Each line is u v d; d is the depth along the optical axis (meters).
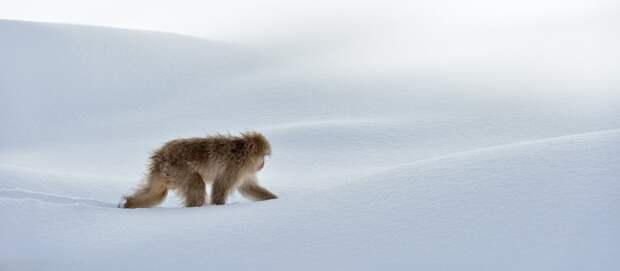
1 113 41.94
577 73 43.56
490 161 11.12
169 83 50.44
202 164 12.36
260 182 16.36
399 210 9.73
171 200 15.46
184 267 8.60
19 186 15.29
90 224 10.54
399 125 30.58
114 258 9.05
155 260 8.89
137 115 42.50
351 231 9.25
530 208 9.16
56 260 9.10
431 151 25.62
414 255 8.34
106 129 38.78
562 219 8.72
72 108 44.00
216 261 8.71
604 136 11.47
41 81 47.78
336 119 35.44
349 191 10.89
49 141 36.75
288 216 10.14
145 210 11.58
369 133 28.62
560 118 32.50
